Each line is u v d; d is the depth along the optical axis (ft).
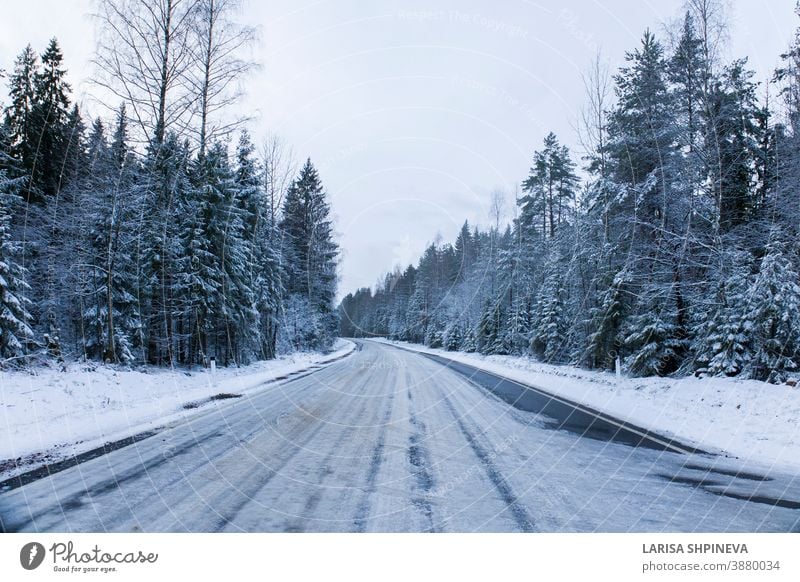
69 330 65.51
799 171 44.98
